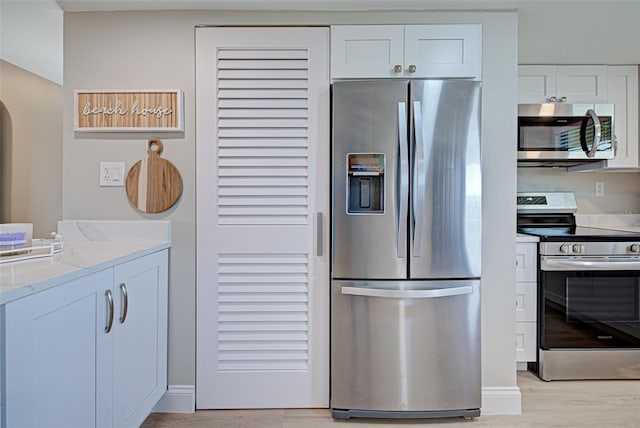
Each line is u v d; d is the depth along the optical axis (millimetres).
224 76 1991
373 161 1890
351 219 1897
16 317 957
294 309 2012
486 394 2025
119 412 1490
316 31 1986
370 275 1902
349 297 1916
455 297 1908
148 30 1996
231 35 1987
